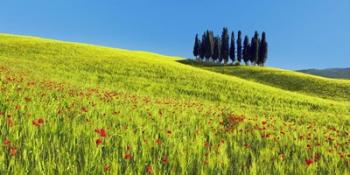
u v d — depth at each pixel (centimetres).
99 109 1600
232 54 12900
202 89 4894
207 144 1057
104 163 773
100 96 2205
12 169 696
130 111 1689
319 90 7256
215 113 2158
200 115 1995
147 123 1364
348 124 2952
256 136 1368
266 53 12525
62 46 8012
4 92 1712
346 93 6825
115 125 1279
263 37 12594
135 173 750
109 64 6247
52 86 2286
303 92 7200
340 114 3862
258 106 4006
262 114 3081
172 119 1625
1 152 783
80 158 798
